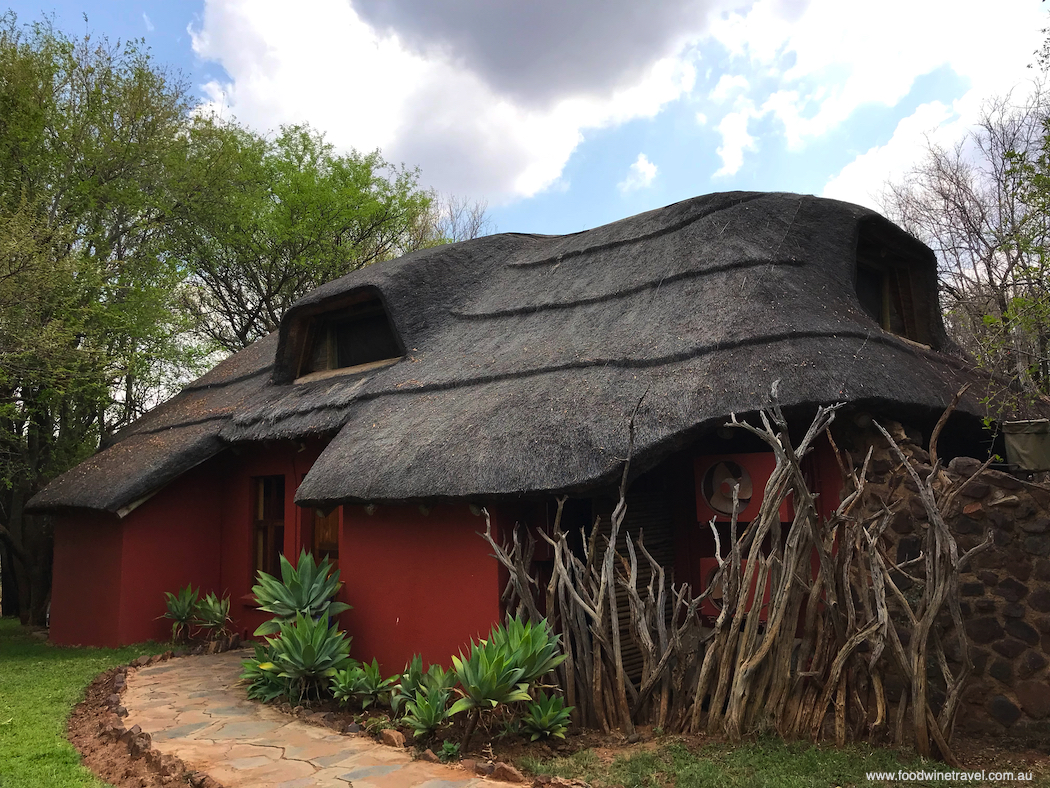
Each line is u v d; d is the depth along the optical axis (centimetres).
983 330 1066
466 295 1064
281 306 2242
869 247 919
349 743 542
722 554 657
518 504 647
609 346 716
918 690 436
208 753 523
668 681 526
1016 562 475
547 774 449
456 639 650
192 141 1648
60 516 1170
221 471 1140
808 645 482
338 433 852
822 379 567
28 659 938
